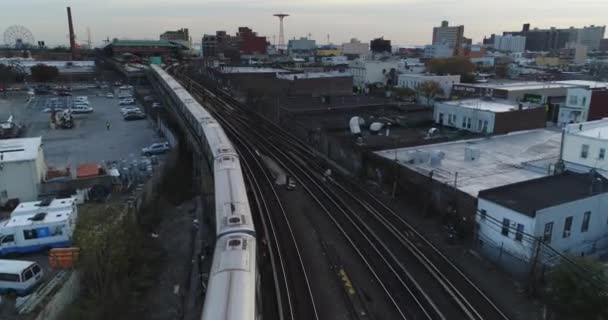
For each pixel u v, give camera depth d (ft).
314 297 58.29
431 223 83.46
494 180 89.61
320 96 214.07
